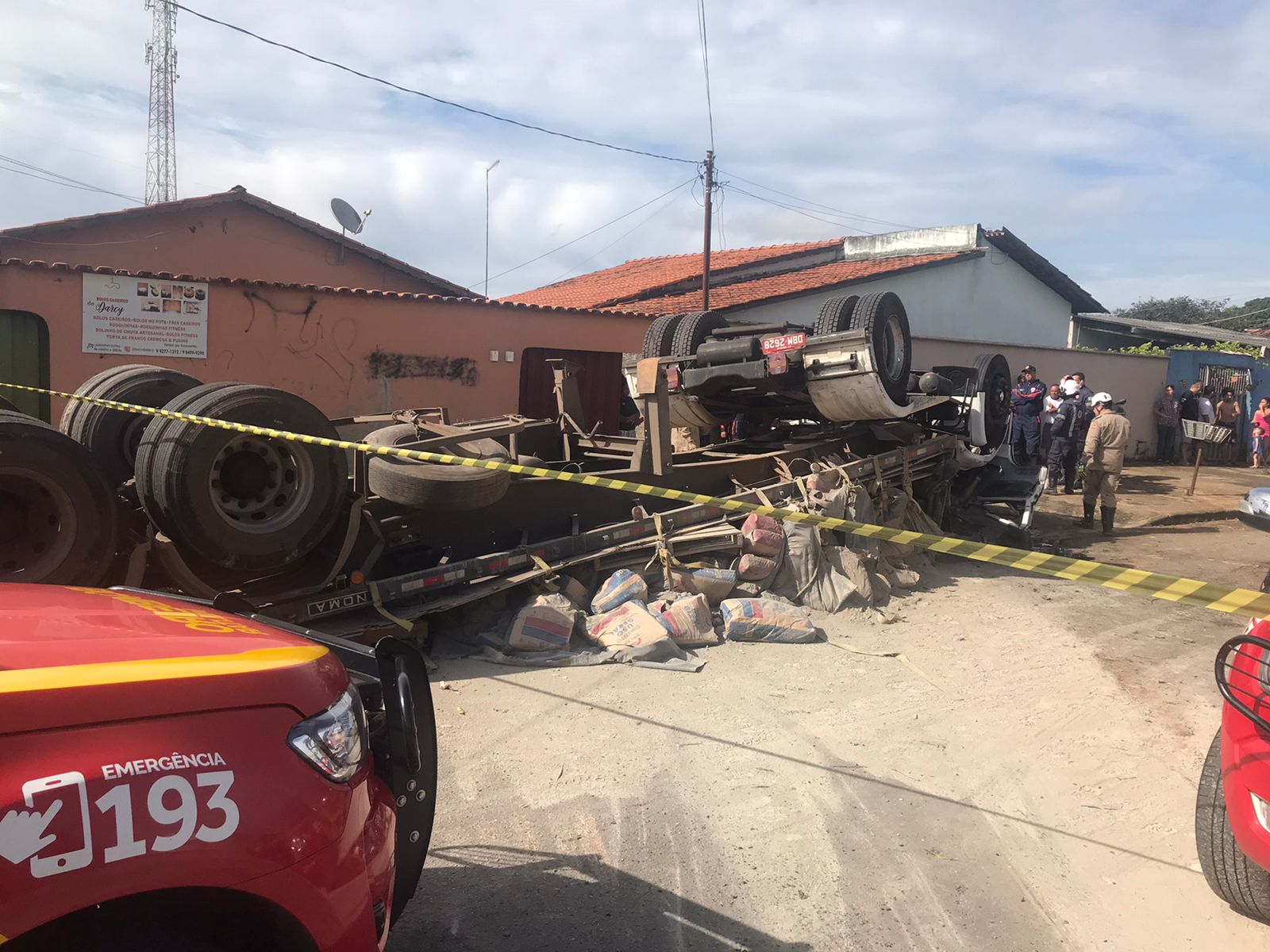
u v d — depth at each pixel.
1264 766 2.73
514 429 6.33
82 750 1.60
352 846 1.92
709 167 16.44
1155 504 14.04
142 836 1.60
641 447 7.15
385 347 11.58
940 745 4.63
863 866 3.48
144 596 2.62
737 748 4.51
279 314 10.79
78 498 4.02
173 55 34.66
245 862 1.71
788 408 9.09
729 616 6.24
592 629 5.92
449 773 4.16
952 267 19.27
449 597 5.77
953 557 9.53
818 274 19.19
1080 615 7.35
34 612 2.12
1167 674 5.88
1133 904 3.28
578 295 22.27
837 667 5.77
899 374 8.45
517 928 3.02
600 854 3.52
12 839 1.47
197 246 16.39
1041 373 19.03
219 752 1.75
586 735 4.61
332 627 5.28
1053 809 3.99
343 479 5.04
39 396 9.61
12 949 1.46
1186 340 25.09
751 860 3.50
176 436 4.37
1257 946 3.05
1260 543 11.29
